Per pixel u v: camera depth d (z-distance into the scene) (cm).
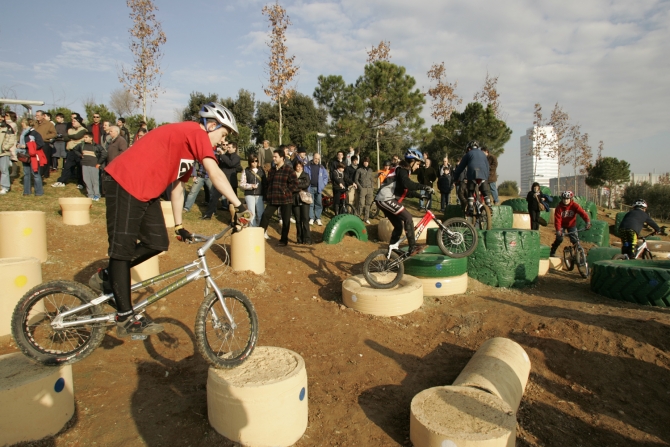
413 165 680
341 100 2344
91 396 417
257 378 382
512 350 521
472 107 2439
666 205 4316
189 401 426
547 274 1018
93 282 371
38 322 378
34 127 1266
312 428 415
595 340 575
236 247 764
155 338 530
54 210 940
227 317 395
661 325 593
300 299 714
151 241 369
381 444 402
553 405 488
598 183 3978
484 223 901
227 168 1062
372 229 1273
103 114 2680
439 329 648
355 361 541
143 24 1574
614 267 774
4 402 333
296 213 993
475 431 365
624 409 484
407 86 2341
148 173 347
